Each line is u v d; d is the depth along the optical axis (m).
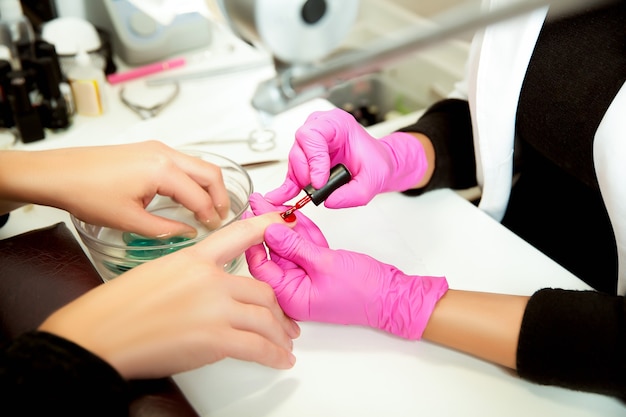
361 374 0.56
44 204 0.65
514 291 0.64
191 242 0.61
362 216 0.74
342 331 0.60
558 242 0.84
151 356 0.47
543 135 0.73
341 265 0.59
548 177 0.83
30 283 0.57
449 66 1.10
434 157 0.80
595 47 0.66
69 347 0.42
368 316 0.59
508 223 0.90
